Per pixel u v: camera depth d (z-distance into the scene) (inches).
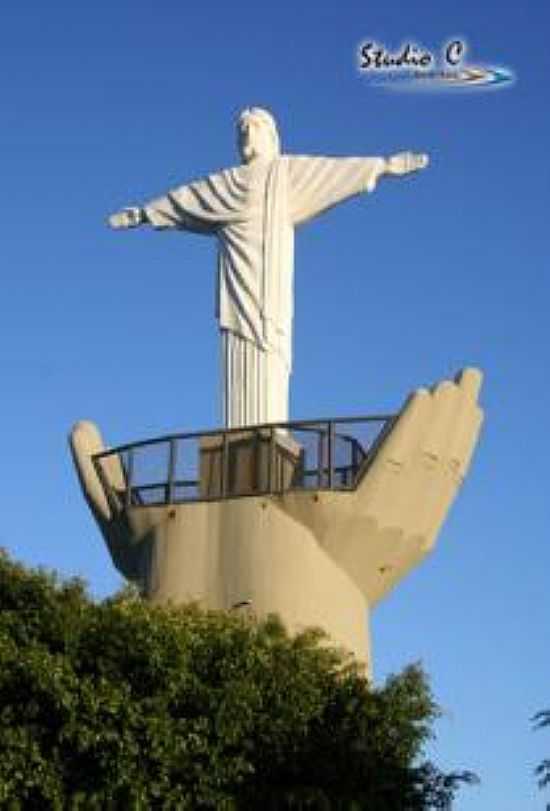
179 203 1603.1
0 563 1200.2
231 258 1555.1
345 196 1540.4
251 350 1521.9
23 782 1119.0
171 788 1119.0
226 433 1464.1
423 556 1460.4
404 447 1411.2
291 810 1151.0
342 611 1408.7
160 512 1455.5
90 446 1531.7
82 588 1210.6
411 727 1193.4
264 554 1405.0
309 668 1190.3
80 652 1156.5
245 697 1139.3
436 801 1211.2
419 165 1536.7
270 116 1610.5
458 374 1464.1
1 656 1141.1
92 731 1113.4
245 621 1248.2
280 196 1558.8
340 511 1402.6
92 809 1111.6
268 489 1429.6
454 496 1469.0
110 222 1635.1
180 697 1139.3
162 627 1160.8
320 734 1172.5
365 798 1169.4
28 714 1130.7
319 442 1433.3
